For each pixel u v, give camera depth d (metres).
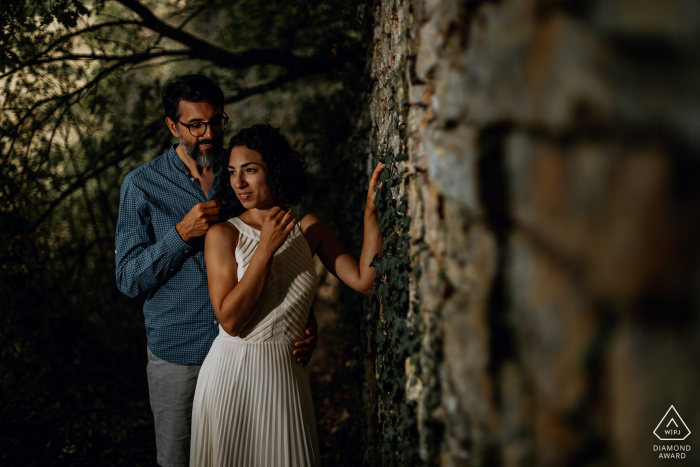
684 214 0.71
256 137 2.12
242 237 2.10
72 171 4.70
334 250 2.37
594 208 0.76
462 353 1.01
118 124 4.85
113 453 3.94
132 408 4.52
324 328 5.89
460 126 0.99
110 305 4.65
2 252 4.23
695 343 0.72
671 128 0.71
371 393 2.76
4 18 3.89
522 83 0.84
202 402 2.11
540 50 0.81
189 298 2.44
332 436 3.94
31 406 4.35
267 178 2.12
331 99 5.02
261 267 1.97
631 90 0.72
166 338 2.48
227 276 2.05
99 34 4.64
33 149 4.39
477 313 0.94
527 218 0.83
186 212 2.52
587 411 0.79
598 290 0.77
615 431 0.77
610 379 0.77
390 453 1.76
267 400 2.04
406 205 1.56
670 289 0.72
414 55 1.36
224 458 2.03
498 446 0.92
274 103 5.68
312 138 5.09
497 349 0.91
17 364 4.32
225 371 2.06
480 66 0.91
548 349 0.82
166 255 2.32
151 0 5.17
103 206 4.72
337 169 4.84
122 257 2.47
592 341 0.78
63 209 4.70
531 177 0.82
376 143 2.80
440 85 1.10
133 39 4.85
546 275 0.81
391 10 2.09
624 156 0.74
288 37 5.01
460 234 1.00
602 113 0.74
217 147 2.49
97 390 4.58
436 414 1.14
